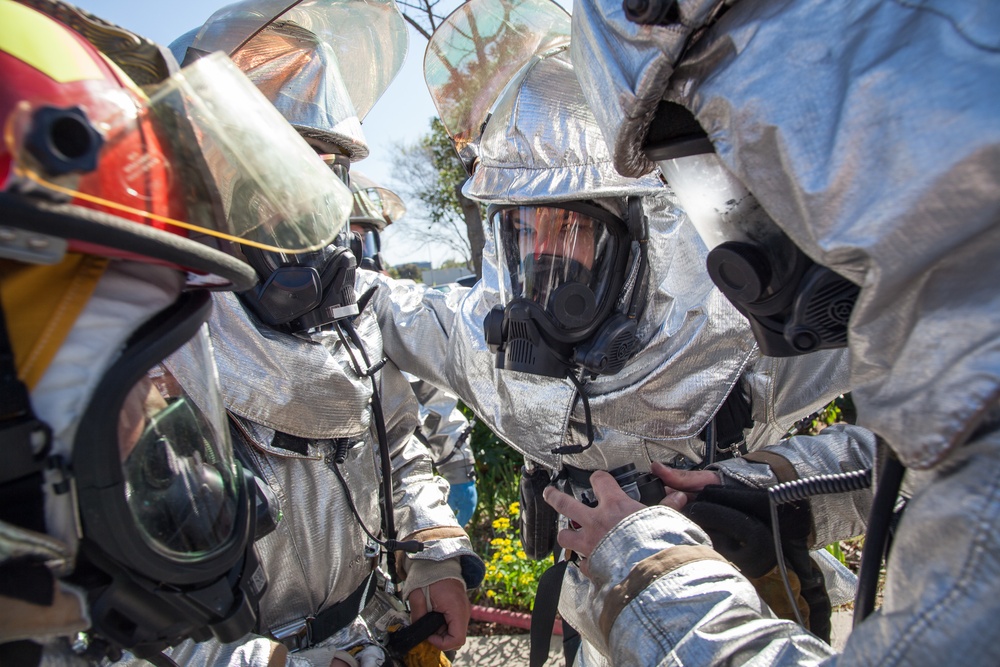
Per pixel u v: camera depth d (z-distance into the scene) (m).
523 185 1.45
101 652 0.91
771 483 1.41
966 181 0.63
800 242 0.79
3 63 0.73
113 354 0.82
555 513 1.77
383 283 2.13
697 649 0.95
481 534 4.00
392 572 1.97
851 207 0.71
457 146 1.89
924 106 0.66
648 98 0.93
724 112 0.84
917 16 0.70
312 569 1.61
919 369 0.68
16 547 0.74
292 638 1.59
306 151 1.07
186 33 1.80
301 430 1.56
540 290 1.49
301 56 1.78
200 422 1.01
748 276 1.01
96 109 0.77
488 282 1.91
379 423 1.82
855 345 0.76
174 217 0.85
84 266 0.81
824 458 1.47
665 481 1.46
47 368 0.78
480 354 1.85
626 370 1.60
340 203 1.08
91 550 0.83
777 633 0.95
